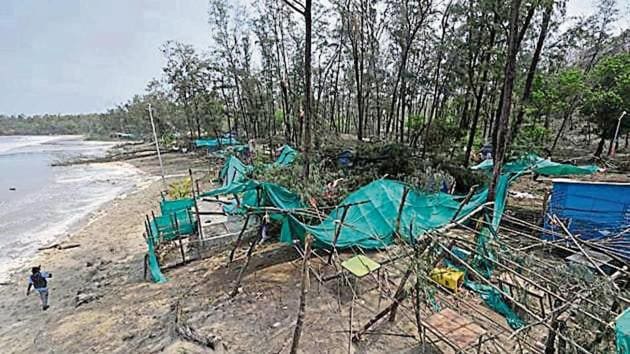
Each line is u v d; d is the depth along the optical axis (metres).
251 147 33.62
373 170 19.33
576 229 12.83
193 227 16.11
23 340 10.66
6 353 10.09
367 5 26.78
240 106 46.19
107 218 23.08
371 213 12.59
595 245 8.01
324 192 15.17
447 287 9.15
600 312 5.67
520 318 7.88
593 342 5.52
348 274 11.60
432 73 25.12
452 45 22.03
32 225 22.77
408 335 8.84
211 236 16.36
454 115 25.86
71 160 55.34
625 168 25.62
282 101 41.09
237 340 9.28
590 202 13.27
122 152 62.50
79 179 39.19
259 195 13.96
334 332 9.24
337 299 10.73
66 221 23.39
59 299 13.03
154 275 13.39
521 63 19.27
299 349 8.68
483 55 19.97
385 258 11.31
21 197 31.05
